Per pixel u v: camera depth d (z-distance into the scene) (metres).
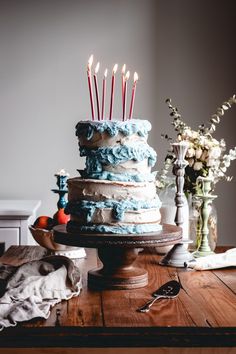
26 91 4.47
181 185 2.54
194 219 2.71
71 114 4.48
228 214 4.48
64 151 4.49
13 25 4.44
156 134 4.48
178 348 1.77
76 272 2.19
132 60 4.47
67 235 2.14
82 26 4.46
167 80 4.48
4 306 1.85
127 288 2.16
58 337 1.75
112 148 2.17
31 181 4.48
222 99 4.49
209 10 4.46
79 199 2.19
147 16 4.47
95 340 1.75
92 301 2.02
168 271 2.46
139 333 1.75
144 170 2.21
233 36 4.47
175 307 1.95
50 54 4.46
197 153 2.70
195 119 4.49
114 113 4.47
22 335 1.75
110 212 2.14
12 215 3.63
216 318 1.84
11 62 4.45
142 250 2.86
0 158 4.48
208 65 4.48
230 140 4.48
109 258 2.19
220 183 4.47
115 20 4.46
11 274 2.18
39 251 2.88
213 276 2.38
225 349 1.77
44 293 2.00
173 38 4.47
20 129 4.48
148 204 2.17
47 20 4.45
